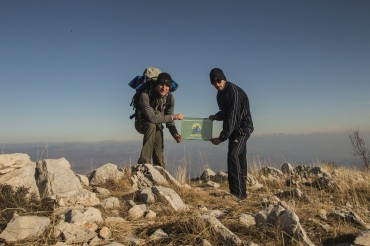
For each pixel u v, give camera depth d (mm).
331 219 4488
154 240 3590
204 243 3412
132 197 5277
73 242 3391
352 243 3594
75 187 5066
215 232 3590
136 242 3502
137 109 7277
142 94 7062
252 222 4176
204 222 3713
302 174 8844
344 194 6727
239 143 6160
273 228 3730
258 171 9117
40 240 3381
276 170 9047
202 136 6926
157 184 6188
